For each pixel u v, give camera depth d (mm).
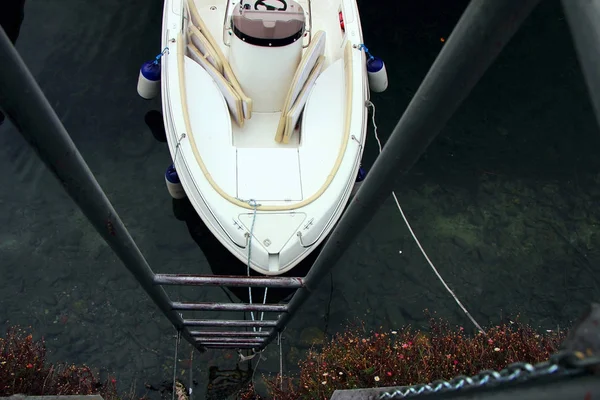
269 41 5105
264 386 4500
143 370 4574
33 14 6598
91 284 4969
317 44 5449
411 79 6496
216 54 5500
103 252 5129
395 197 5711
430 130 1000
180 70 5238
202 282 2539
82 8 6715
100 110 6012
